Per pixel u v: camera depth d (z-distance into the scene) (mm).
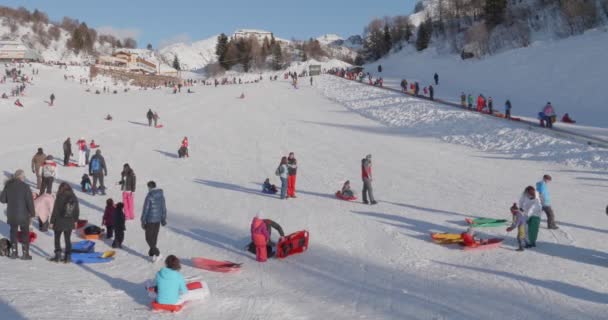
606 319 8406
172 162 27766
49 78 100250
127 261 11820
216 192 20750
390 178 22391
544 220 14969
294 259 12266
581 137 26859
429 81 69188
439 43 115125
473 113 37469
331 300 9445
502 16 95750
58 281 9609
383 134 35656
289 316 8492
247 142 33438
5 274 9516
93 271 10805
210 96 62406
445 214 16094
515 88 52375
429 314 8711
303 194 19938
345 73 88062
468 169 23703
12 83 81500
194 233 14812
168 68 175875
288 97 61469
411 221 15422
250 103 55219
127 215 16531
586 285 9992
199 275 10930
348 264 11805
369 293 9844
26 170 24984
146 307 8586
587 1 77625
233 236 14492
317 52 171000
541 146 26469
